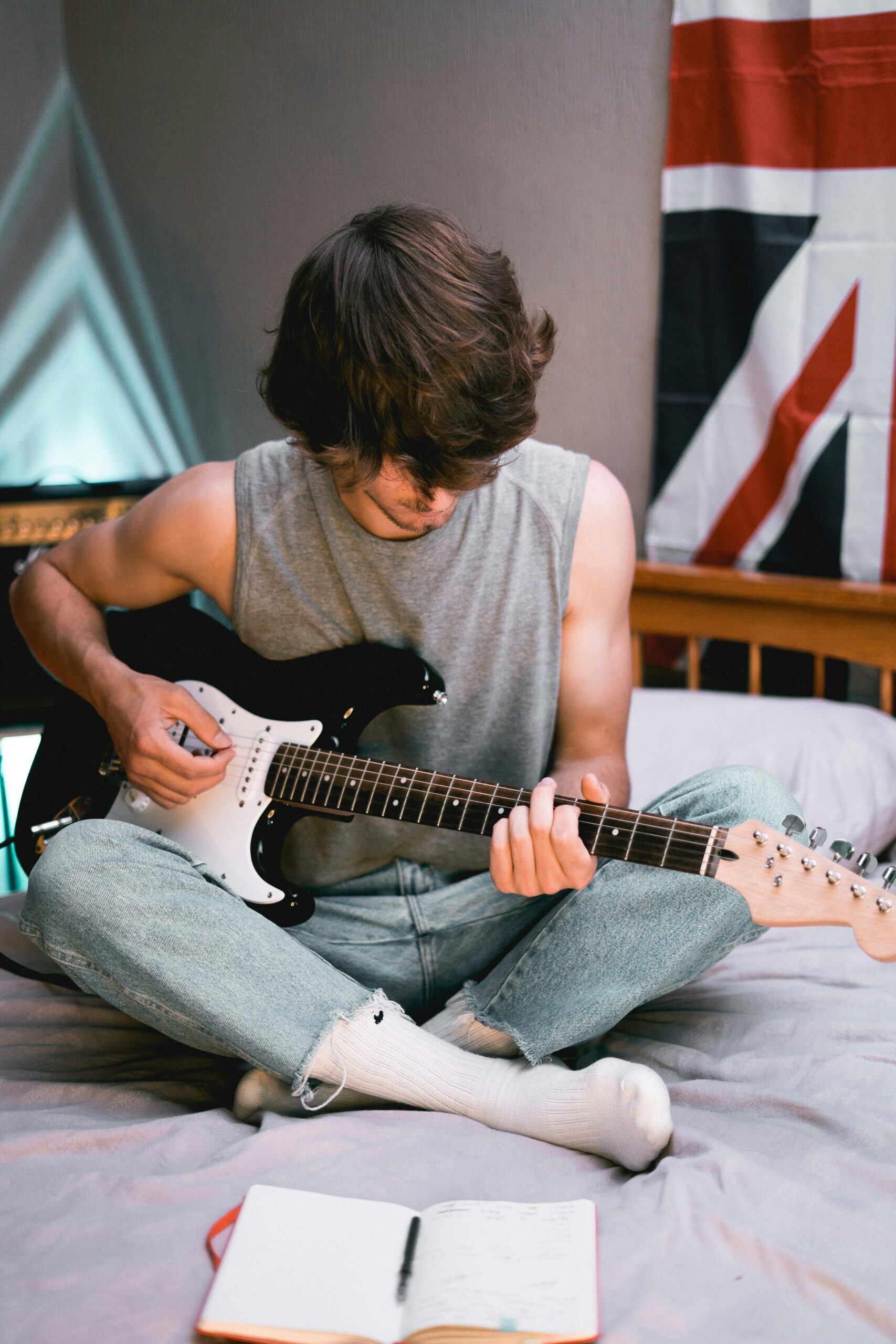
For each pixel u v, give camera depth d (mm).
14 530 2600
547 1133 1158
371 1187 1063
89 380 3160
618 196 2080
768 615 2016
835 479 1934
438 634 1341
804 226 1883
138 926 1184
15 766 2578
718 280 1987
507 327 1117
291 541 1351
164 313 2854
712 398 2039
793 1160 1069
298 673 1394
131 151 2799
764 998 1385
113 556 1494
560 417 2246
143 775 1342
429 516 1192
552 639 1354
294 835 1429
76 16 2807
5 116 2729
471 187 2256
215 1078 1348
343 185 2432
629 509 1394
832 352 1900
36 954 1582
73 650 1469
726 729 1880
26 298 2900
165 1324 904
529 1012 1241
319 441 1136
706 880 1195
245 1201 1007
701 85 1925
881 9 1743
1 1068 1333
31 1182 1087
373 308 1070
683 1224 989
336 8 2344
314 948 1347
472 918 1360
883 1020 1308
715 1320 892
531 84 2131
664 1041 1352
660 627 2139
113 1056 1378
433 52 2236
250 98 2525
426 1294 896
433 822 1250
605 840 1137
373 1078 1192
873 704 2008
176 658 1464
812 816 1727
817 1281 915
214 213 2662
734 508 2057
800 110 1848
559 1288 901
